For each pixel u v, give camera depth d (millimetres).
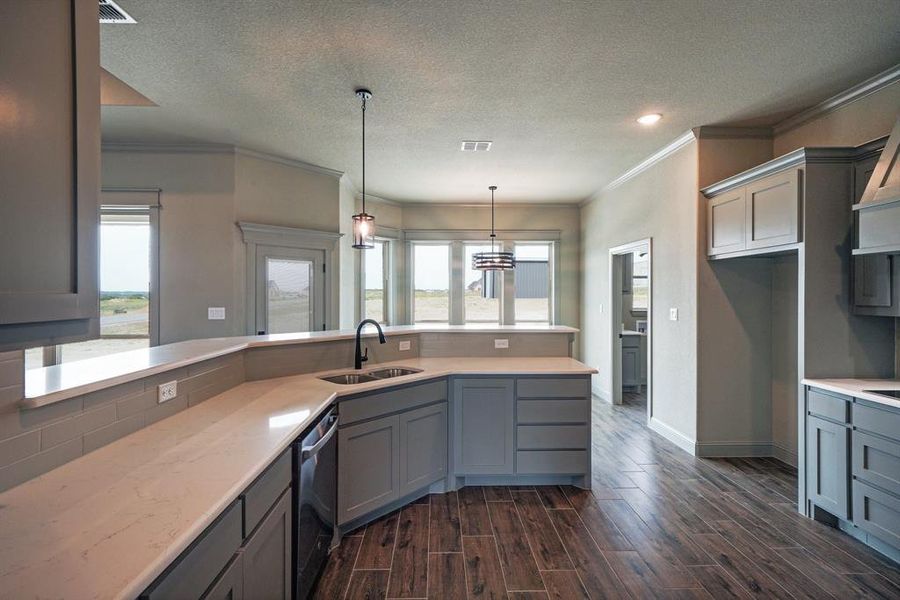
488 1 2014
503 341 3479
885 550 2225
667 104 3107
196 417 1771
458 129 3584
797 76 2699
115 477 1190
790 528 2490
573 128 3561
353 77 2725
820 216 2637
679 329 3863
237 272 3961
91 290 944
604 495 2904
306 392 2203
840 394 2377
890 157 2248
